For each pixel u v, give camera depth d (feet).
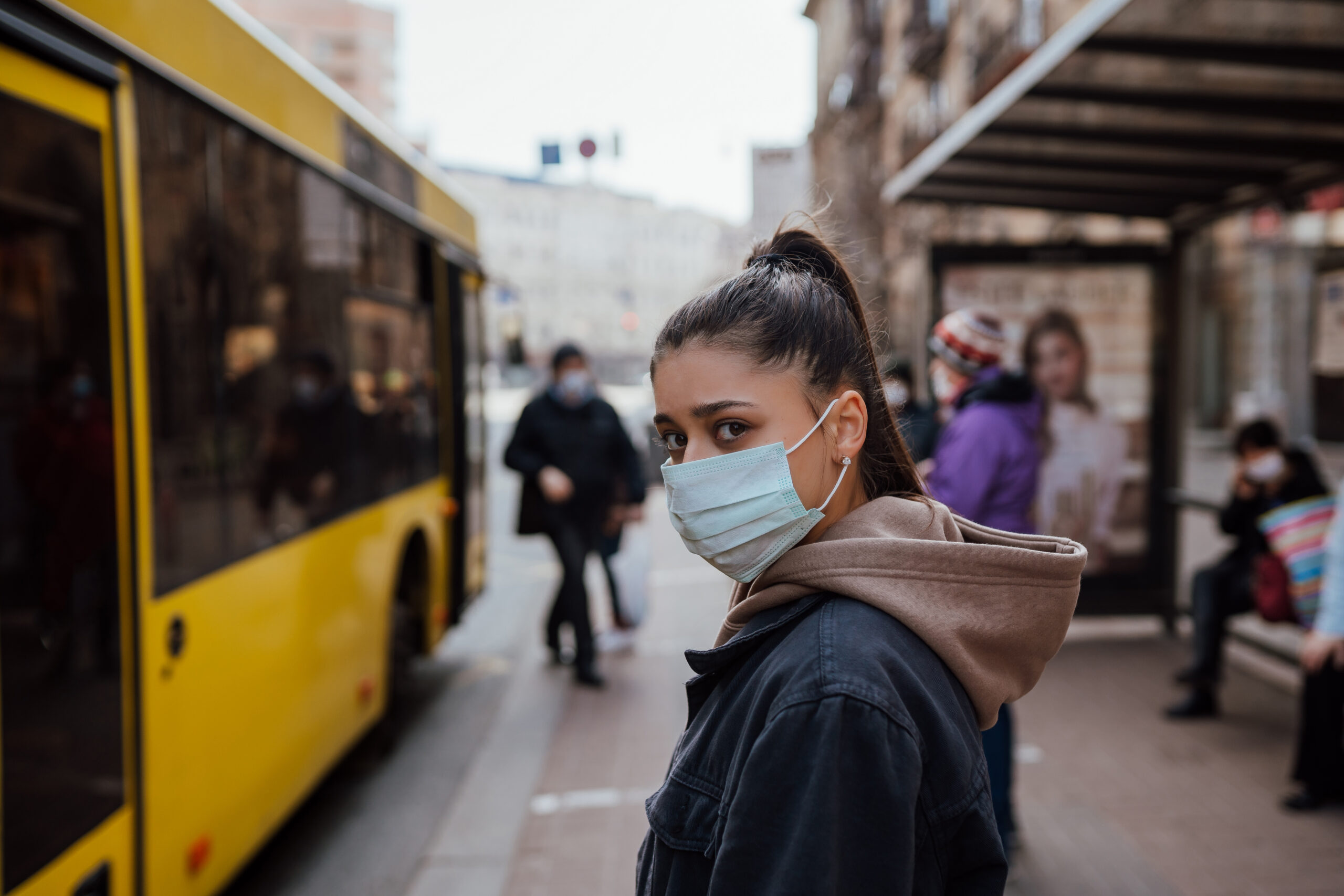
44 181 7.20
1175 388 20.48
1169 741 15.20
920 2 68.28
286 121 11.88
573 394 19.44
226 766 9.89
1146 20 12.02
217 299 9.87
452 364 20.03
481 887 11.78
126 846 7.95
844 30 92.58
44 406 7.07
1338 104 14.49
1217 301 20.54
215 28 10.07
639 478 20.48
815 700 2.89
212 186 9.85
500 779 15.03
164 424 8.73
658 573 31.42
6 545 6.59
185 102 9.37
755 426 3.39
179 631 8.87
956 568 3.27
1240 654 19.74
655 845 3.33
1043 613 3.38
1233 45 12.80
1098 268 20.36
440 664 21.90
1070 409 20.53
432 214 18.93
